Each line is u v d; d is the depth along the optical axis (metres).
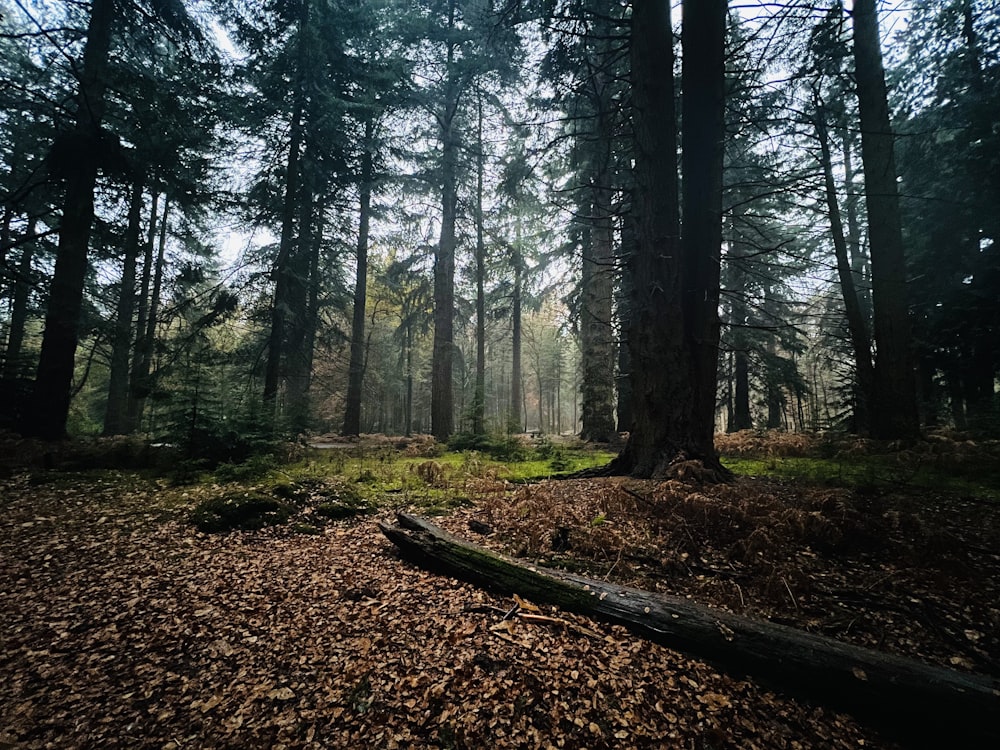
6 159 13.70
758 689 2.70
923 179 13.24
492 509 5.96
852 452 8.19
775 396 17.36
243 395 10.08
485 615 3.49
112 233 11.53
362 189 16.36
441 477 8.05
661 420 6.77
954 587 3.59
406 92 15.25
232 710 2.61
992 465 6.50
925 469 6.78
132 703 2.67
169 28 11.05
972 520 4.68
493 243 19.73
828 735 2.40
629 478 6.58
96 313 11.32
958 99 12.27
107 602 3.78
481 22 13.41
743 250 15.68
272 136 12.79
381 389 32.75
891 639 3.09
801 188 8.65
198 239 18.86
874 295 9.20
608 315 13.24
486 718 2.49
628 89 9.73
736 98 8.95
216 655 3.10
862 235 17.44
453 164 16.08
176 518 5.74
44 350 9.70
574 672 2.83
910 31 13.06
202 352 11.41
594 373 13.41
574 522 5.10
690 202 7.10
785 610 3.45
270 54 12.87
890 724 2.43
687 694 2.65
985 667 2.79
